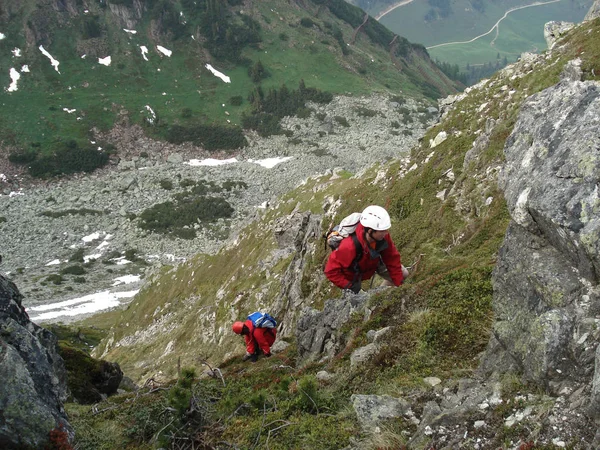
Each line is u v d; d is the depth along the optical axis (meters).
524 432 5.17
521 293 6.65
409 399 6.96
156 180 163.25
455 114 28.92
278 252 46.59
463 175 20.42
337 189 49.66
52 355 12.62
